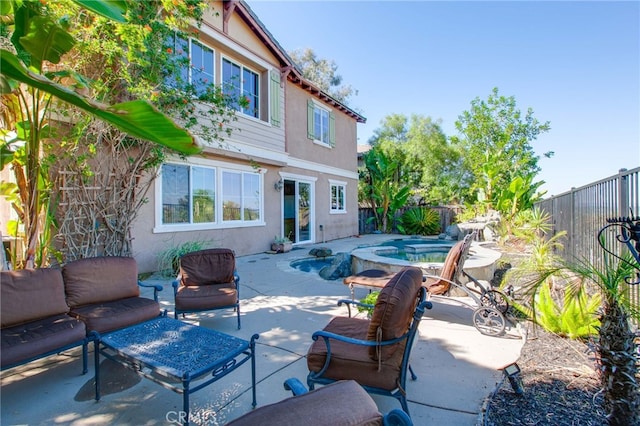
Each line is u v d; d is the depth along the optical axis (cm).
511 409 261
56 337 298
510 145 2039
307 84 1318
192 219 916
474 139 2095
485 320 436
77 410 270
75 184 590
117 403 280
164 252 816
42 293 333
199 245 862
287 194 1334
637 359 232
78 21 491
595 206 545
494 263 735
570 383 297
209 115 898
